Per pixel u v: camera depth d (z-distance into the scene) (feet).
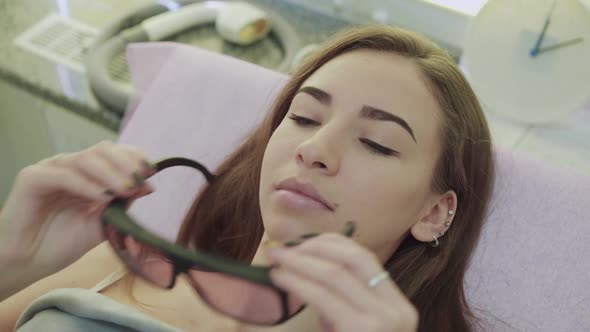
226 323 2.27
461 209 2.32
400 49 2.12
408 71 2.04
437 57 2.16
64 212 2.09
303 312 2.13
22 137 4.41
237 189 2.75
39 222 2.04
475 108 2.29
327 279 1.32
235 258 2.74
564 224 2.67
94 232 2.12
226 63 3.37
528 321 2.59
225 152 3.19
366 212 1.88
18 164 4.74
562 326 2.56
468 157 2.27
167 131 3.32
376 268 1.34
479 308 2.65
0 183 5.04
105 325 2.09
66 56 3.74
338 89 1.96
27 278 2.10
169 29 3.82
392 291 1.34
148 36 3.77
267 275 1.37
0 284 2.07
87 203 2.09
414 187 1.98
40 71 3.63
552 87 3.06
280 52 3.83
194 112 3.32
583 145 3.21
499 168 2.80
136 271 1.67
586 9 2.80
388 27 2.22
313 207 1.83
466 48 3.14
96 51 3.64
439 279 2.35
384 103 1.92
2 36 3.87
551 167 2.80
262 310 1.53
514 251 2.69
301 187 1.84
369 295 1.32
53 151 4.37
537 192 2.73
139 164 1.86
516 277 2.66
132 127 3.39
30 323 2.11
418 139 1.97
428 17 3.54
